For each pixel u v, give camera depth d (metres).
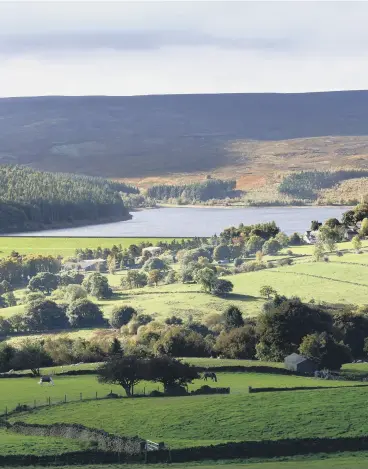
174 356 197.38
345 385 148.12
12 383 154.50
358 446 109.50
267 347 194.12
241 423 117.81
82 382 154.25
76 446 105.50
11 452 102.25
